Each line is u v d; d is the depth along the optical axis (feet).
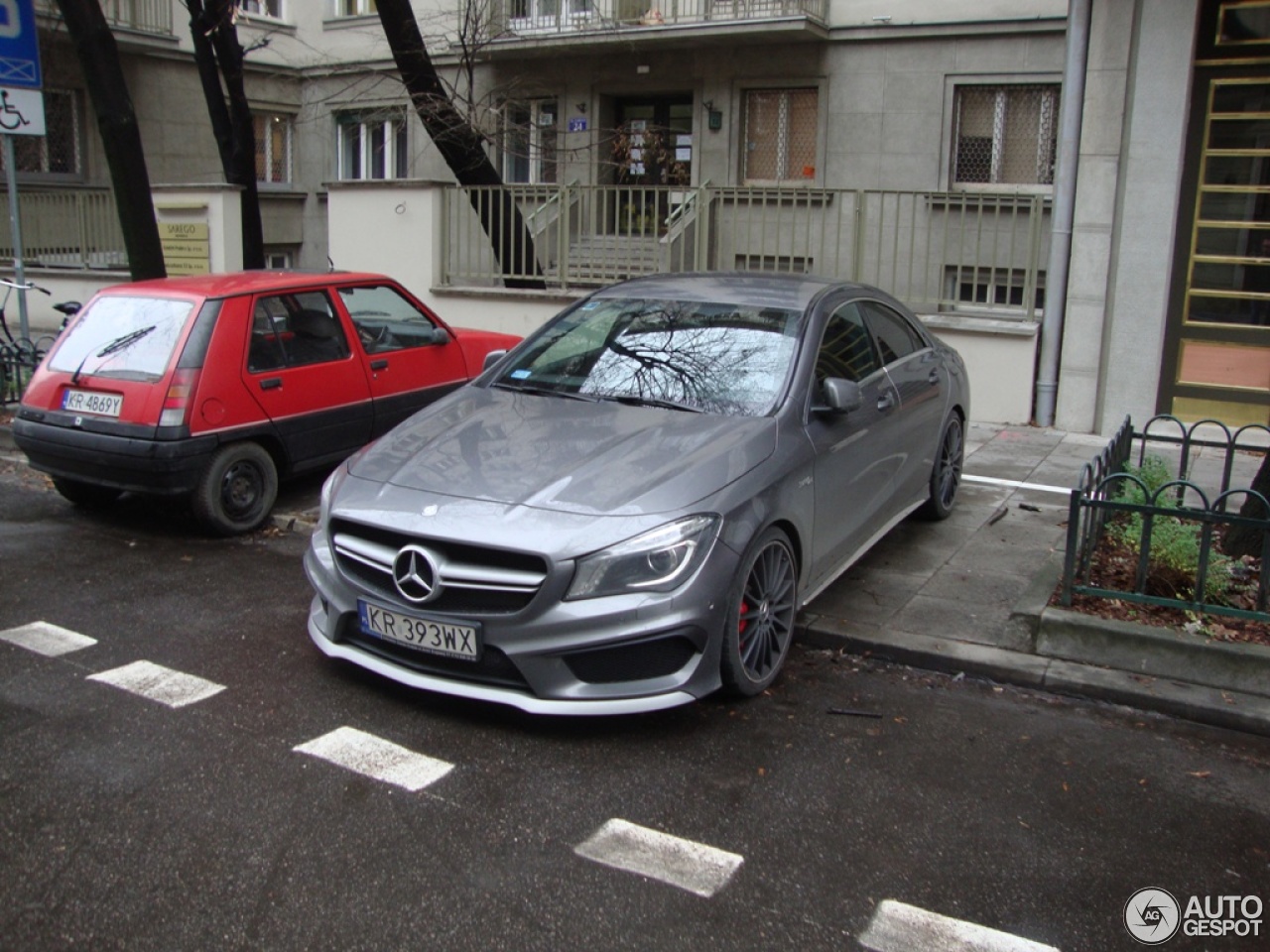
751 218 37.63
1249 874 11.68
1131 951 10.35
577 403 17.52
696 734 14.52
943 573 20.30
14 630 17.76
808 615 18.15
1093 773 13.78
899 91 50.90
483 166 44.52
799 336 18.02
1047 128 49.08
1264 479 18.69
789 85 53.42
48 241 56.49
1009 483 27.17
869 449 18.89
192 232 49.16
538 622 13.66
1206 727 15.07
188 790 12.82
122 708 14.97
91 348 23.02
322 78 69.36
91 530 23.65
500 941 10.25
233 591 19.89
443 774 13.32
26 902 10.69
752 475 15.26
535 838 11.99
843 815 12.63
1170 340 32.22
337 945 10.15
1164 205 31.01
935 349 23.36
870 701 15.70
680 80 55.83
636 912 10.73
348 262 45.27
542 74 59.16
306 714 14.83
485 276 43.11
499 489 14.67
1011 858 11.85
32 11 32.55
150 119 64.90
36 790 12.76
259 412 23.09
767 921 10.64
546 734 14.39
